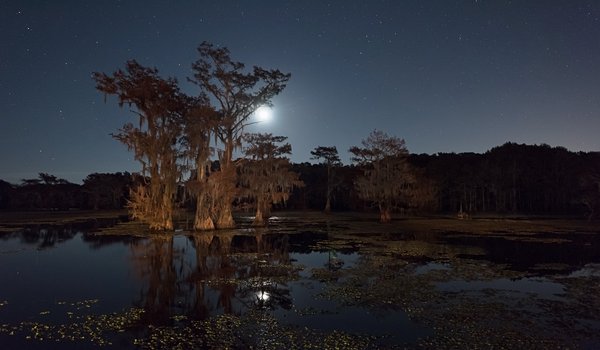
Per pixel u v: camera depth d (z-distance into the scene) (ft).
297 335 40.88
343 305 51.85
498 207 300.61
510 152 306.35
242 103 161.17
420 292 57.77
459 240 121.39
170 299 55.52
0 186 373.20
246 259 87.92
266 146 177.99
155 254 95.50
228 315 47.83
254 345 38.32
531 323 44.27
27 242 120.06
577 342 38.75
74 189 385.09
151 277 69.97
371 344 38.45
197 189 150.82
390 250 100.22
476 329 42.39
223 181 153.28
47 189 374.84
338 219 223.30
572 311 48.78
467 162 304.91
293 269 76.33
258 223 175.83
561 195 295.28
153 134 146.92
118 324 44.73
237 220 211.20
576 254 93.91
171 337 40.42
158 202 148.15
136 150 146.10
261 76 161.48
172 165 149.28
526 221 203.92
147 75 146.00
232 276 70.44
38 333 41.86
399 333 41.42
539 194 307.37
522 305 51.31
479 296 55.67
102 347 38.01
